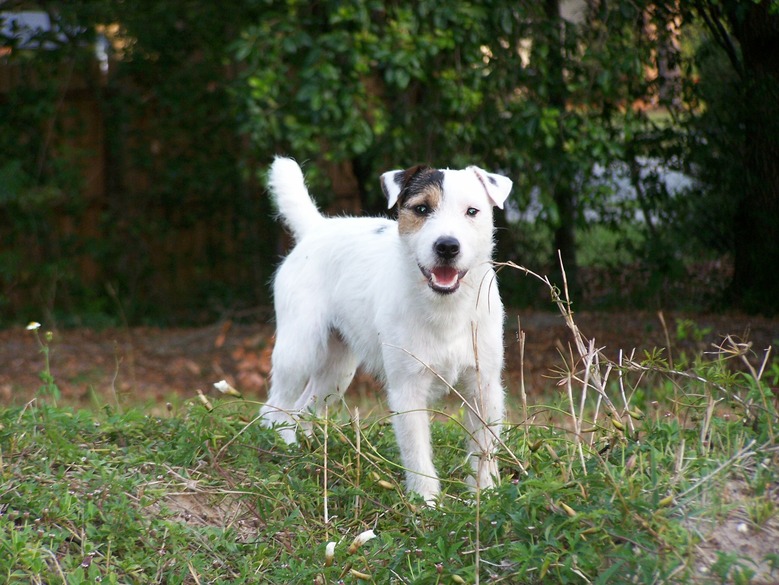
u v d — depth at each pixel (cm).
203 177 1362
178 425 510
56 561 356
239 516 429
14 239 1332
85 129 1335
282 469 459
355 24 916
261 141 966
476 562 337
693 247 1109
